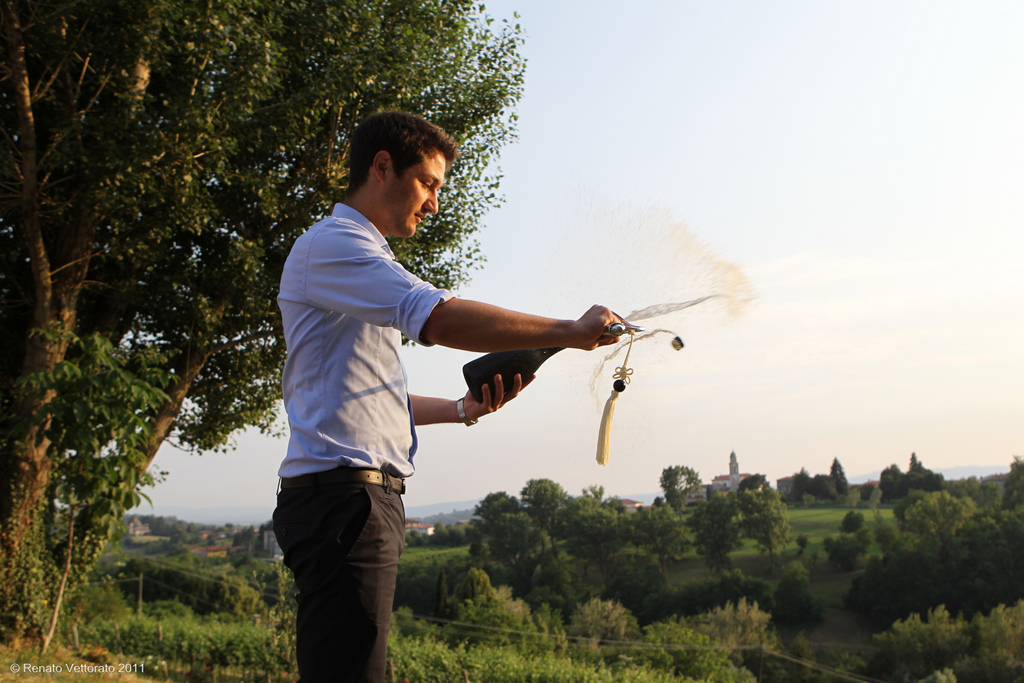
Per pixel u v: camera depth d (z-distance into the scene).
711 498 88.50
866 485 141.25
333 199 10.64
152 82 9.69
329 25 9.53
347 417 1.47
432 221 11.66
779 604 71.00
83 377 7.23
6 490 8.54
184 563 50.00
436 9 10.77
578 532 83.31
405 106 10.80
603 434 1.78
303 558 1.45
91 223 9.13
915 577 65.44
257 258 10.06
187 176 8.34
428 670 16.66
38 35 7.44
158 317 10.36
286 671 12.84
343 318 1.49
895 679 47.00
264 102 9.99
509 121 11.88
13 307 9.87
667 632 44.06
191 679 13.55
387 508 1.49
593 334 1.37
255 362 11.61
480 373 1.85
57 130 7.79
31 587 8.61
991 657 44.38
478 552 84.81
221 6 8.22
